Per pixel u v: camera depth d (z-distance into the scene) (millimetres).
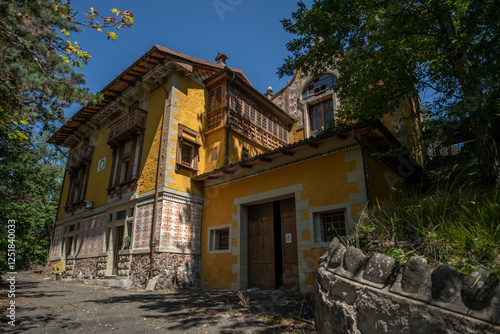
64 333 4336
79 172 16797
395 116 11984
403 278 2818
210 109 12844
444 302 2445
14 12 4180
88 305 6320
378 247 4121
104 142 14992
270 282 9133
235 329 4512
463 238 3168
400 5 5586
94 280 11781
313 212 8102
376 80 6211
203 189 11703
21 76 4355
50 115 5113
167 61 11367
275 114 15461
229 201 10562
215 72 13633
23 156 11000
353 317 3176
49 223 21391
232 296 7535
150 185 10922
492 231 3102
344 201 7547
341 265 3762
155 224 10062
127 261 10633
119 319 5152
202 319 5113
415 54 6590
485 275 2316
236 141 12312
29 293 7828
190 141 11570
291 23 7113
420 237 3855
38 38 4711
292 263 8703
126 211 11609
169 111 11188
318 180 8227
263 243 9695
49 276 15781
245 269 9688
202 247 10906
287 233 9055
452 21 5801
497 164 5141
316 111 15930
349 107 7832
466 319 2246
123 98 13500
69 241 15906
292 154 8914
